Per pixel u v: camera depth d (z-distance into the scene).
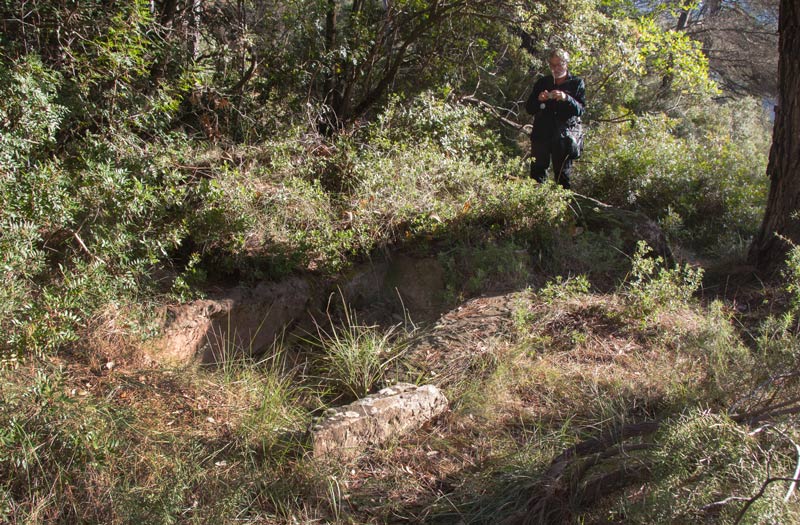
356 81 8.55
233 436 3.84
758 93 20.36
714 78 20.34
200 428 3.86
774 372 3.62
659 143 10.11
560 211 6.43
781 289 5.86
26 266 3.95
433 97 8.50
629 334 5.05
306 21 8.27
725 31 19.53
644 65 12.34
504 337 4.89
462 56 9.48
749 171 10.09
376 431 3.93
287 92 8.09
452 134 8.04
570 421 4.10
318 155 6.86
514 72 11.34
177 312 4.61
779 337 4.80
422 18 8.80
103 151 5.04
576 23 9.09
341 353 4.71
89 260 4.42
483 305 5.32
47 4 5.75
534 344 4.86
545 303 5.33
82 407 3.50
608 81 11.10
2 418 3.19
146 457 3.40
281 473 3.56
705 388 4.21
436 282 5.79
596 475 3.27
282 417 4.10
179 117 7.19
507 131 10.93
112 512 3.06
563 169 7.44
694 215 8.80
